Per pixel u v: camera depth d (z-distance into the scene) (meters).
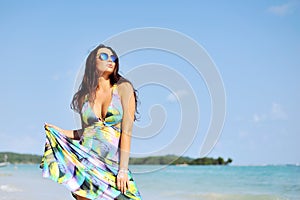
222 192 11.04
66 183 4.00
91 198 3.99
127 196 4.02
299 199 9.64
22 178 15.34
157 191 11.57
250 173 16.23
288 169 16.44
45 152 4.10
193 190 11.76
